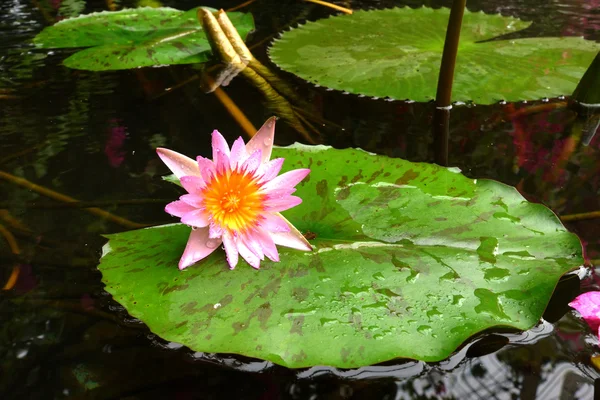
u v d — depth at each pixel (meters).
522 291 1.13
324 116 1.43
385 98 1.49
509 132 1.39
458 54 1.59
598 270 1.17
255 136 1.19
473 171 1.31
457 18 1.37
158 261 1.17
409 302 1.12
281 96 1.49
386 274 1.15
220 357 1.11
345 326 1.11
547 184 1.29
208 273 1.15
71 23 1.96
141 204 1.26
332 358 1.09
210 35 1.66
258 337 1.10
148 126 1.40
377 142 1.37
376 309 1.12
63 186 1.29
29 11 2.36
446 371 1.10
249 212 1.16
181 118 1.42
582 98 1.44
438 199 1.22
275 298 1.13
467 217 1.20
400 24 1.87
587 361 1.10
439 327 1.11
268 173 1.17
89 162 1.33
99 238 1.21
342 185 1.24
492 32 1.79
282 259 1.16
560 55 1.58
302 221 1.20
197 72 1.65
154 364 1.11
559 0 2.44
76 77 1.61
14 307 1.15
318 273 1.15
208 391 1.09
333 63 1.57
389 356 1.09
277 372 1.10
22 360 1.11
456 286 1.14
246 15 2.11
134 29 1.92
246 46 1.86
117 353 1.11
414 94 1.44
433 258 1.16
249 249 1.15
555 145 1.36
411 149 1.35
